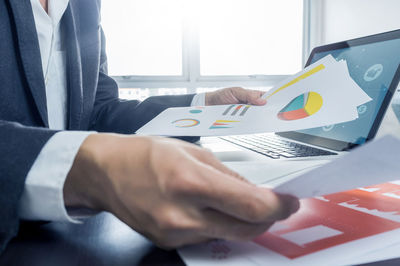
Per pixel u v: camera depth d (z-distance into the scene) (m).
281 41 2.84
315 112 0.50
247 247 0.23
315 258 0.21
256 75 2.81
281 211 0.19
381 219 0.27
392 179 0.21
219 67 2.79
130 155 0.21
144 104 0.82
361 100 0.47
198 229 0.20
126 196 0.21
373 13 2.19
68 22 0.73
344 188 0.21
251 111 0.59
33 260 0.21
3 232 0.23
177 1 2.61
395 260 0.20
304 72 0.63
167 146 0.21
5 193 0.24
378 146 0.16
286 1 2.81
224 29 2.75
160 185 0.19
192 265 0.20
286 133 0.87
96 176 0.22
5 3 0.52
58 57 0.76
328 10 2.69
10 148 0.25
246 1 2.75
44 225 0.28
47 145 0.25
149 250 0.23
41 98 0.54
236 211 0.19
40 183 0.24
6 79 0.51
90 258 0.22
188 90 2.72
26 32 0.53
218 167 0.21
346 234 0.24
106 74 1.04
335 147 0.66
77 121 0.73
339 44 0.81
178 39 2.66
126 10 2.58
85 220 0.29
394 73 0.58
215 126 0.54
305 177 0.18
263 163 0.45
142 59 2.64
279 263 0.20
